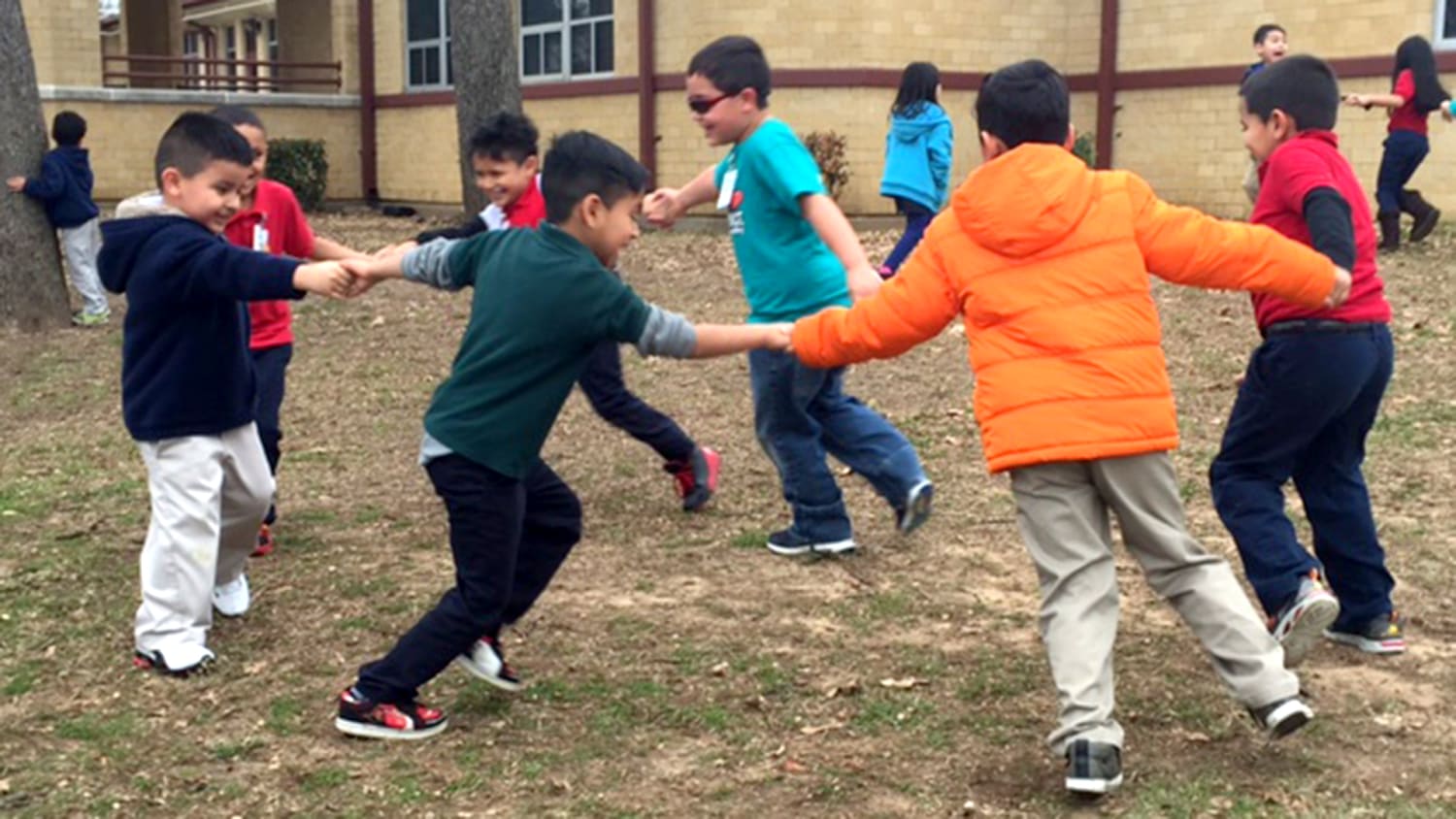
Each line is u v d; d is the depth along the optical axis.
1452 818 3.54
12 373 10.16
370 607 5.19
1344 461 4.59
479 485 3.92
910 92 10.59
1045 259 3.65
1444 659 4.61
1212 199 17.00
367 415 8.63
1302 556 4.27
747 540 5.99
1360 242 4.29
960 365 9.46
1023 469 3.74
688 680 4.49
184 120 4.41
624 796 3.72
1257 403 4.34
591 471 7.23
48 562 5.80
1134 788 3.71
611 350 6.20
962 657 4.67
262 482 4.85
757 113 5.33
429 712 4.11
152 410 4.54
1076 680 3.60
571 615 5.09
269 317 5.75
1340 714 4.18
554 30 19.20
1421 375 8.61
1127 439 3.63
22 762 3.94
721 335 3.93
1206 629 3.74
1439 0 15.15
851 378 9.13
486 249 4.00
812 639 4.85
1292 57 4.32
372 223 19.59
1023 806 3.63
